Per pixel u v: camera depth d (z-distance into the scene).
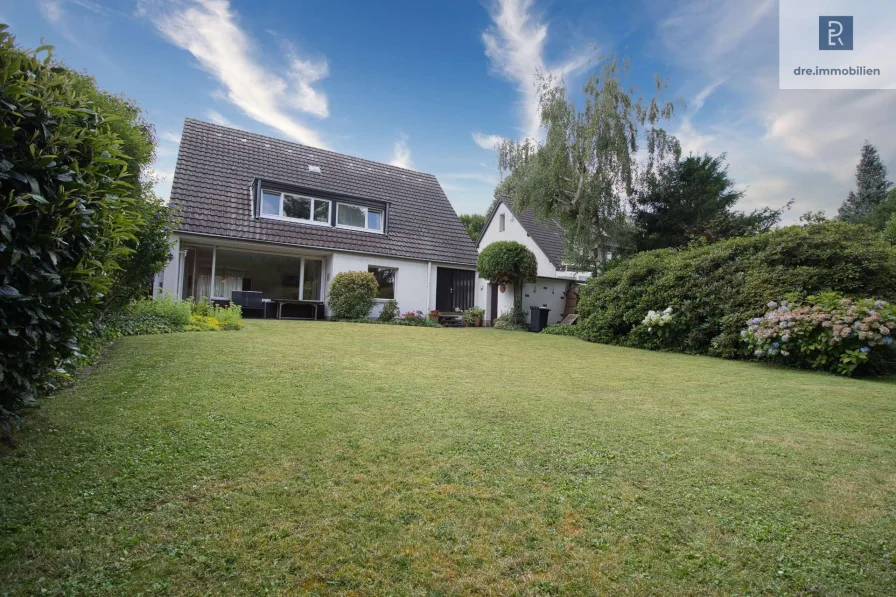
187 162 14.23
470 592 1.55
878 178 38.81
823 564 1.73
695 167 19.61
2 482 2.16
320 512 2.02
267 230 13.81
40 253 2.29
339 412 3.52
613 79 14.70
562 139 15.12
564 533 1.92
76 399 3.48
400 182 19.19
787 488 2.39
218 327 8.60
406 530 1.91
